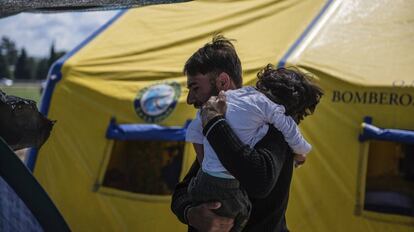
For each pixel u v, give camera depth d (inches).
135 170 329.1
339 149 266.8
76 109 330.6
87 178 319.6
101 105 324.8
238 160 111.4
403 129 255.3
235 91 123.4
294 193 268.8
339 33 305.3
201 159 130.3
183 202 132.4
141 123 310.3
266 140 117.8
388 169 286.5
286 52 296.4
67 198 321.1
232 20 352.2
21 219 87.7
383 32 299.4
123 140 316.2
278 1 354.9
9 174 87.4
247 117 117.0
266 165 113.0
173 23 371.9
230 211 119.6
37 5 135.4
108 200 313.0
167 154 322.3
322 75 276.4
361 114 265.6
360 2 327.3
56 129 329.7
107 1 131.6
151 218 300.8
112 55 347.6
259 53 304.7
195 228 129.3
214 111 117.0
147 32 368.5
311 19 323.0
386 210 261.0
